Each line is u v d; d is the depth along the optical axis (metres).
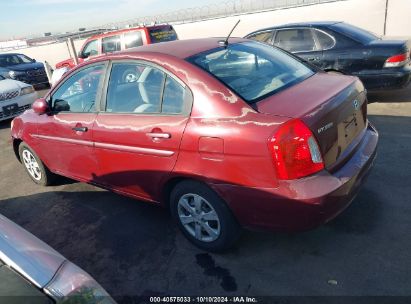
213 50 3.14
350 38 6.06
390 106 6.07
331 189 2.37
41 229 3.78
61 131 3.83
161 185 3.05
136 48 3.42
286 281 2.61
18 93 8.47
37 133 4.21
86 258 3.20
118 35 9.75
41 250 1.88
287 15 14.83
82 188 4.58
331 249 2.86
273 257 2.86
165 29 10.05
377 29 13.12
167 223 3.54
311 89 2.80
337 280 2.56
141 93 3.08
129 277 2.89
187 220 3.04
